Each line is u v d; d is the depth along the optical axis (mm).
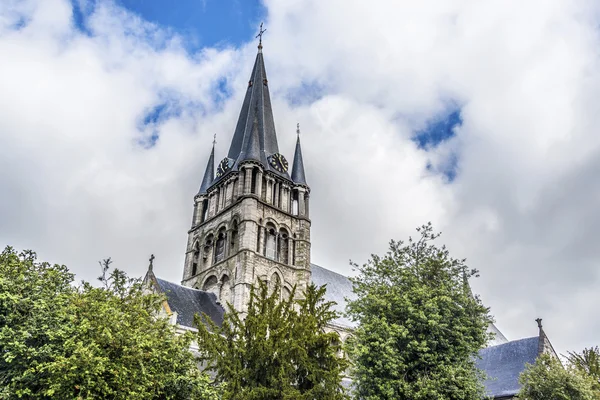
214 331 34656
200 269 71625
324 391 31156
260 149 77688
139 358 28375
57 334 26781
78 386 25312
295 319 34438
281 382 30391
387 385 37250
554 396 49875
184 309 58812
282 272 68812
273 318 33688
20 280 29016
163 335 33188
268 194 73500
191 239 76000
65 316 28328
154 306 36344
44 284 30578
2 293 27062
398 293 42188
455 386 37406
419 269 43812
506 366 70062
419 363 39406
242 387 31078
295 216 74938
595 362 60906
